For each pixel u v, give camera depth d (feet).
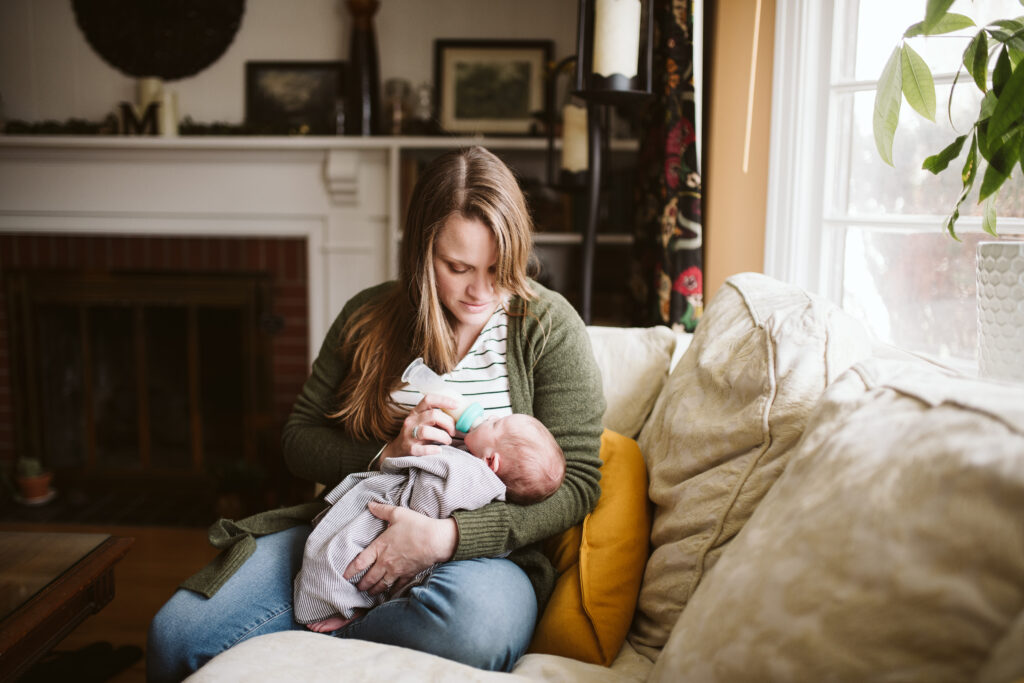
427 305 3.95
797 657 2.12
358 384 4.23
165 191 10.17
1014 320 3.44
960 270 5.13
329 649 3.03
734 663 2.28
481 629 3.29
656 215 6.90
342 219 10.14
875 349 4.03
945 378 2.80
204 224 10.26
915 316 5.48
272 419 10.77
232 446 11.01
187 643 3.40
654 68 6.89
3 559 4.43
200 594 3.59
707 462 3.63
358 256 10.20
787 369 3.50
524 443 3.72
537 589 3.80
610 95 5.97
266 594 3.61
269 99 10.43
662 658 2.73
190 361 10.71
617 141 9.27
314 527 3.85
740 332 4.09
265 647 3.03
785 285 4.40
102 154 10.08
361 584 3.52
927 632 1.91
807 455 2.74
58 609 3.97
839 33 5.78
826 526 2.30
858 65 5.71
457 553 3.48
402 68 10.46
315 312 10.38
